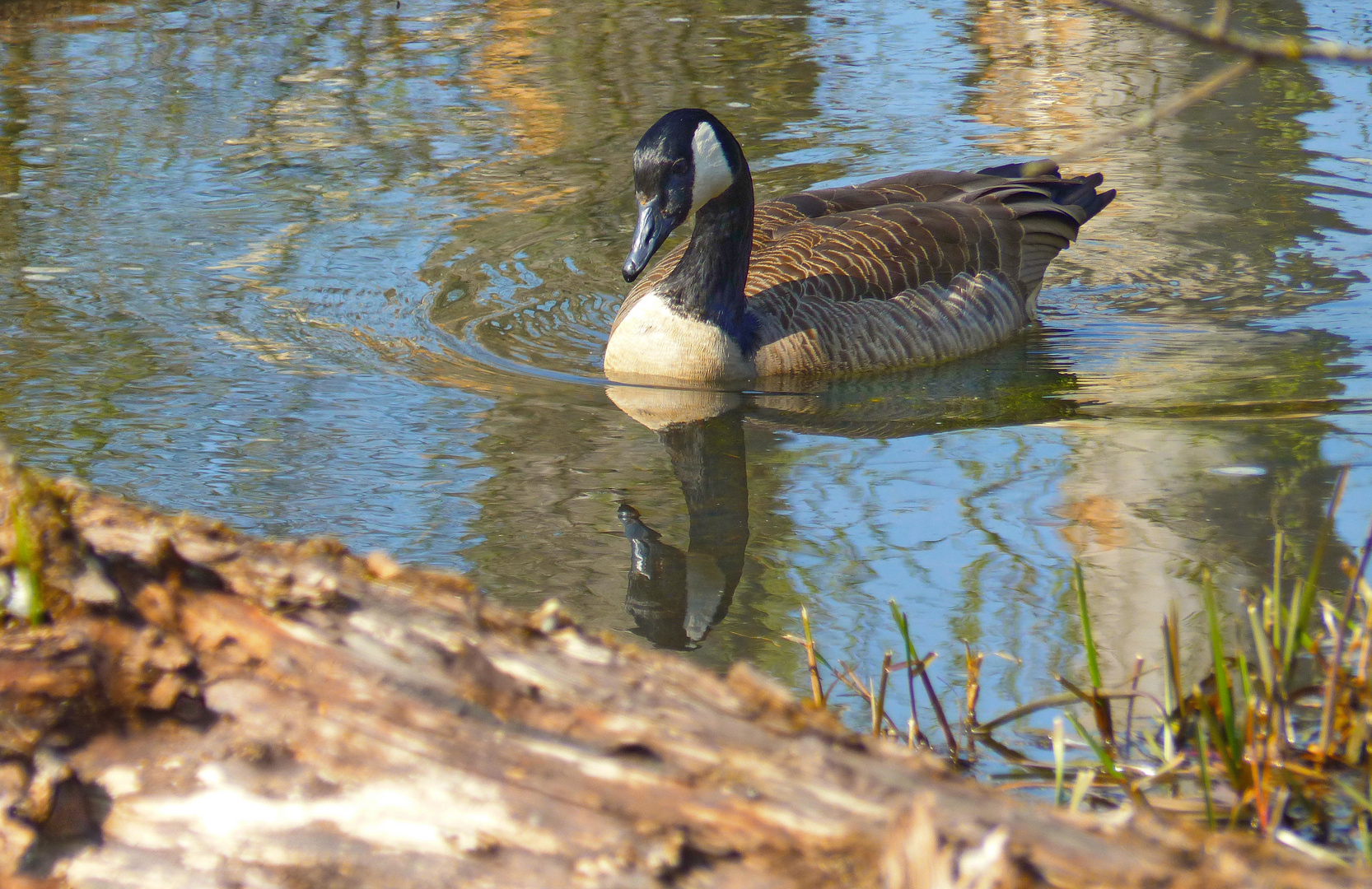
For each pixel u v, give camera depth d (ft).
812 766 13.61
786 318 43.96
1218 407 38.09
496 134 64.03
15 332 42.52
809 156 62.28
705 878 12.68
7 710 14.47
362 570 15.93
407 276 49.19
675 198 41.50
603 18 83.56
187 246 50.55
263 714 14.52
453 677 14.58
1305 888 12.20
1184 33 10.64
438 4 86.12
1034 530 30.01
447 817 13.52
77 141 61.16
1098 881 12.28
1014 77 72.43
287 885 13.57
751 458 35.45
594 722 14.19
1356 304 47.19
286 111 66.18
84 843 14.20
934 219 47.60
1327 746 19.80
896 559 28.76
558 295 48.83
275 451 34.60
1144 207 56.90
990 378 42.70
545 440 36.55
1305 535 28.96
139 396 38.06
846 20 83.46
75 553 15.35
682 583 27.63
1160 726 21.65
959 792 13.44
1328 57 10.16
